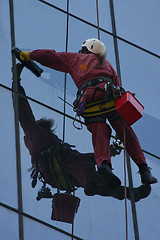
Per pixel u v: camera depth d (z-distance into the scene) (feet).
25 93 61.05
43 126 59.77
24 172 56.34
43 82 62.69
